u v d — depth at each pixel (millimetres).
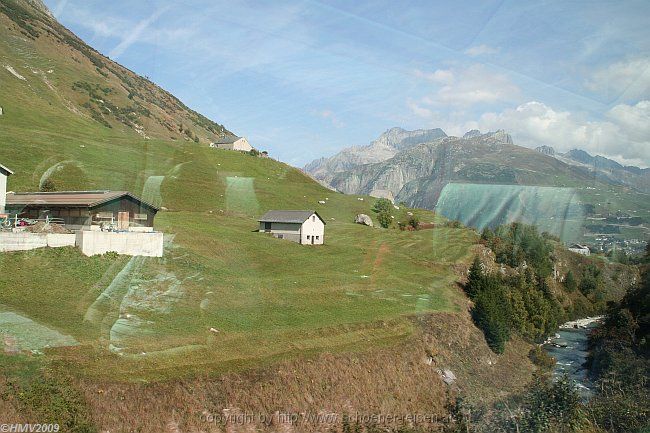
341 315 16891
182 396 11102
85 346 11203
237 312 15492
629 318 10172
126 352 11602
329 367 14023
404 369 14953
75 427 9242
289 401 12547
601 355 10672
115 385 10461
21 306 12547
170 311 14250
